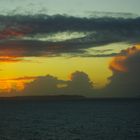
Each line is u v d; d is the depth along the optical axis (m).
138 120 67.19
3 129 54.78
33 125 60.19
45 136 47.50
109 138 46.12
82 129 54.19
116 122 63.78
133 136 47.81
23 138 46.22
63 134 49.34
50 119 72.44
